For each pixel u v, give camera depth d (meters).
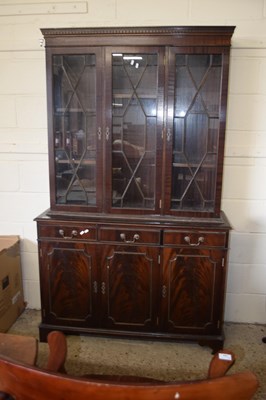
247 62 2.18
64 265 2.14
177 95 1.97
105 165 2.06
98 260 2.11
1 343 1.08
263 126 2.26
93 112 2.04
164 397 0.61
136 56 1.94
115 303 2.16
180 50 1.89
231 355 0.89
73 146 2.11
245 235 2.41
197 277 2.06
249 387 0.64
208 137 2.01
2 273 2.29
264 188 2.34
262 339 2.31
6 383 0.69
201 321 2.12
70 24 2.26
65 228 2.09
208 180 2.05
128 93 2.00
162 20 2.20
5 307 2.33
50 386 0.64
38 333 2.33
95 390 0.62
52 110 2.04
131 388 0.61
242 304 2.51
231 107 2.25
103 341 2.26
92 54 1.96
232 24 2.16
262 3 2.12
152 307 2.13
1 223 2.59
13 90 2.38
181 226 2.00
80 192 2.15
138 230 2.03
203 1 2.15
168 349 2.19
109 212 2.11
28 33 2.30
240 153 2.30
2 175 2.52
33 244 2.60
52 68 1.99
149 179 2.08
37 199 2.53
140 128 2.03
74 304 2.19
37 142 2.44
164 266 2.06
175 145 2.03
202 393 0.62
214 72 1.93
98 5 2.22
